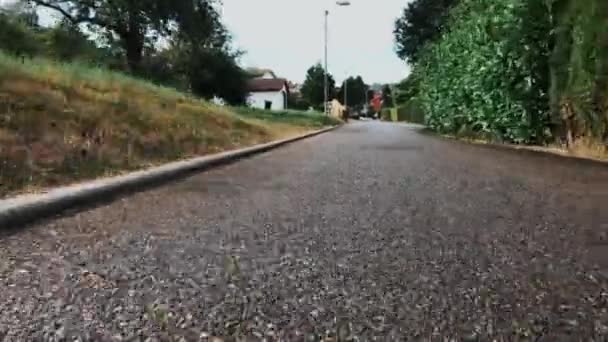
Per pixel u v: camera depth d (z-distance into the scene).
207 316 2.21
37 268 2.90
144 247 3.39
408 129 36.25
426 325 2.12
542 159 10.93
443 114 25.23
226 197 5.61
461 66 20.98
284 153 12.79
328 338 1.99
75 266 2.94
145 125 10.23
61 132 7.46
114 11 28.16
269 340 1.97
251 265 2.97
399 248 3.35
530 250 3.31
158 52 33.34
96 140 7.82
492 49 16.39
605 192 5.93
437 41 30.11
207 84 39.88
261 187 6.43
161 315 2.21
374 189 6.17
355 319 2.18
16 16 21.31
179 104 14.80
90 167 6.65
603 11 10.88
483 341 1.97
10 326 2.09
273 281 2.68
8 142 6.28
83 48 23.64
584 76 11.66
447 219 4.31
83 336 2.00
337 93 120.69
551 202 5.19
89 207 4.99
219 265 2.97
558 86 13.30
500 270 2.87
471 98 19.69
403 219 4.31
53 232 3.87
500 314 2.23
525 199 5.39
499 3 16.09
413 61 37.50
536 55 14.61
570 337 2.00
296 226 4.04
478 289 2.55
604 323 2.13
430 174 7.89
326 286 2.60
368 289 2.55
